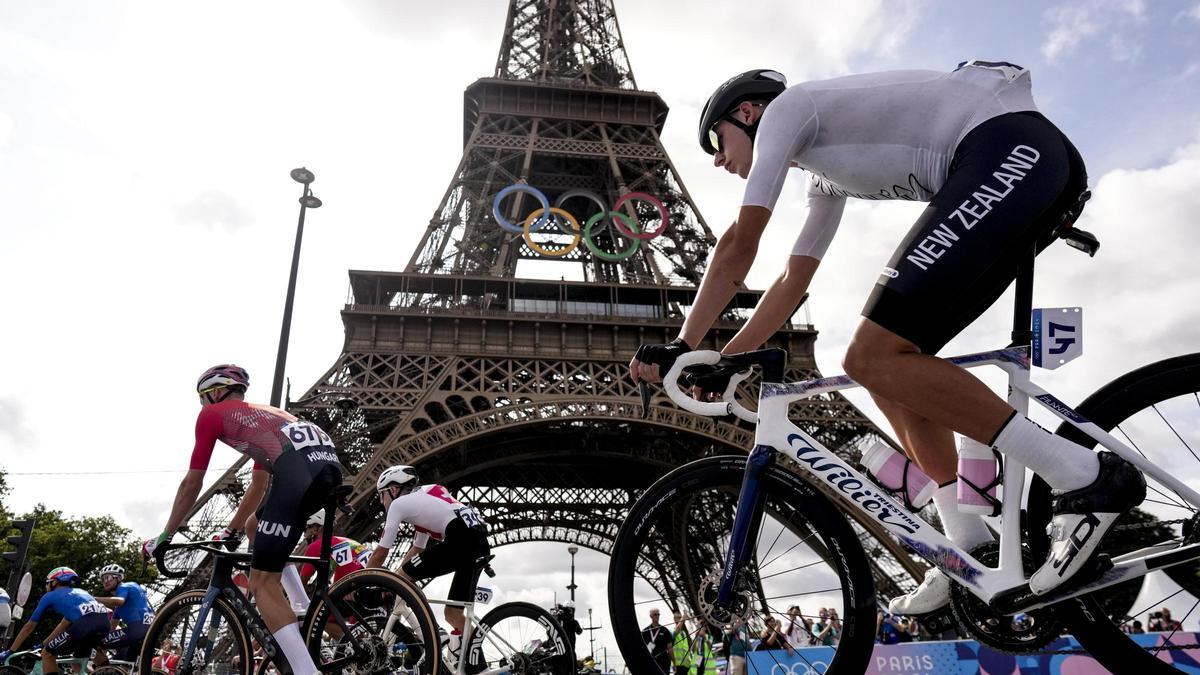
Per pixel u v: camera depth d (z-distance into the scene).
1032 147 3.65
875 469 4.33
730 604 3.93
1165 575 4.02
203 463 7.51
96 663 14.21
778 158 3.96
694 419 40.06
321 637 7.95
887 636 15.45
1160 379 3.88
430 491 9.57
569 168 59.09
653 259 51.56
